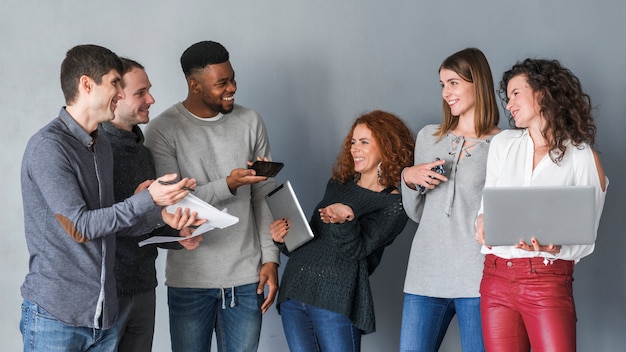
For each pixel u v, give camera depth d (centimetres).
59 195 242
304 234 313
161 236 293
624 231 382
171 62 379
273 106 385
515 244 257
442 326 310
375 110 358
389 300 392
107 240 260
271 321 391
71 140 252
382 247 328
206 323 322
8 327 373
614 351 384
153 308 306
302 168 387
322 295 306
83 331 257
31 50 372
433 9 385
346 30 384
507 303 269
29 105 372
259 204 336
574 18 382
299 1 383
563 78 267
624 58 381
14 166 372
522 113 271
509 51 384
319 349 317
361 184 328
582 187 253
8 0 371
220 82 317
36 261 251
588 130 267
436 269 304
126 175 291
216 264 318
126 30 377
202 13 380
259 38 383
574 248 264
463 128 312
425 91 386
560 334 260
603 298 384
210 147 324
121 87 281
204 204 264
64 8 374
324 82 385
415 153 321
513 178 274
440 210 306
